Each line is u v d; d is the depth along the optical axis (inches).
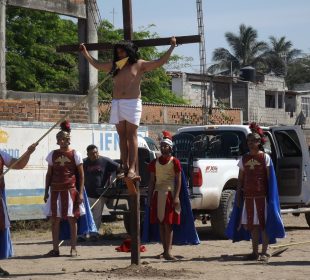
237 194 490.9
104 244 608.7
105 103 1239.5
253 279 395.5
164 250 489.1
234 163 644.1
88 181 634.2
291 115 2800.2
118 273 418.6
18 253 540.7
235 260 484.4
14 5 741.9
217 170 626.5
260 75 2714.1
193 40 410.0
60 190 510.0
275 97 2755.9
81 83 825.5
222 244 594.6
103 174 635.5
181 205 495.8
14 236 687.1
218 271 428.1
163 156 490.6
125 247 550.9
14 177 732.0
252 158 481.1
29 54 1434.5
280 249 527.8
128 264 471.2
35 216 747.4
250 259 484.7
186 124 1477.6
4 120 730.2
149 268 431.8
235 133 658.2
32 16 1456.7
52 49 1473.9
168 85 2155.5
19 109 759.1
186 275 410.6
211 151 665.6
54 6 773.9
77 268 453.4
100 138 810.8
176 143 678.5
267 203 479.5
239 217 494.0
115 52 406.0
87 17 809.5
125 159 410.0
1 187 421.4
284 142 697.0
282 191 688.4
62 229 527.8
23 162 417.7
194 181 610.2
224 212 625.0
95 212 633.0
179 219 488.1
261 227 479.5
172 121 1478.8
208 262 474.3
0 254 418.6
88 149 636.7
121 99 403.5
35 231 731.4
